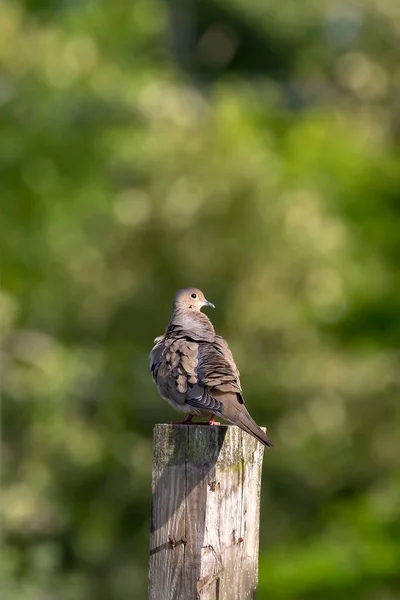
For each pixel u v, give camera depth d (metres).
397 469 19.12
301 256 17.84
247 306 17.81
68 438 18.83
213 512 6.50
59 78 20.52
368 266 20.09
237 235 17.83
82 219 19.81
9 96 20.69
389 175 21.34
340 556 17.67
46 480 18.80
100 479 19.08
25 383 19.03
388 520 18.42
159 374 7.71
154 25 22.81
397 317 19.69
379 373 18.83
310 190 18.81
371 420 19.09
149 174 18.44
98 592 18.80
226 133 18.47
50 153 20.73
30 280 20.22
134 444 18.97
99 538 18.91
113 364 19.00
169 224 18.00
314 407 18.39
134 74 21.55
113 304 18.66
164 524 6.57
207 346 7.80
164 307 18.42
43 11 23.11
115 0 22.48
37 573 17.41
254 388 18.08
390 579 17.19
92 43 21.14
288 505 18.86
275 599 17.16
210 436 6.54
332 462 18.69
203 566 6.47
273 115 23.55
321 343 18.75
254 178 17.92
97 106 20.38
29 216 20.80
